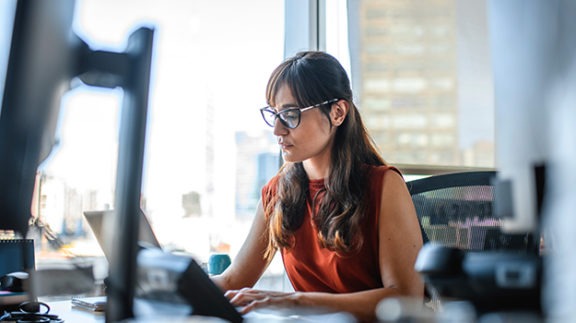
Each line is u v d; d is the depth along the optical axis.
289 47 2.42
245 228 2.23
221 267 1.76
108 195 0.85
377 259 1.43
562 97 0.55
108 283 0.78
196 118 2.22
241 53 2.30
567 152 0.55
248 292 1.19
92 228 0.96
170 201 2.15
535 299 0.60
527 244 1.31
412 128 2.37
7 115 0.73
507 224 0.63
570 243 0.57
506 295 0.62
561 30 0.54
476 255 0.66
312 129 1.47
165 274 0.79
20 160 0.75
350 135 1.51
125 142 0.75
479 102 2.39
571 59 0.53
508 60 0.59
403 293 1.29
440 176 1.62
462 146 2.38
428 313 0.67
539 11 0.55
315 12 2.51
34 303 1.22
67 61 0.72
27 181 0.77
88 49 0.74
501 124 0.61
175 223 2.14
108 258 0.80
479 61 2.40
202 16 2.25
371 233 1.43
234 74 2.29
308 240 1.52
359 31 2.38
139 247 0.80
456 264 0.66
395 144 2.35
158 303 0.82
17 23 0.72
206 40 2.26
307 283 1.52
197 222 2.18
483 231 1.52
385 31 2.40
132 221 0.75
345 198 1.44
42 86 0.72
